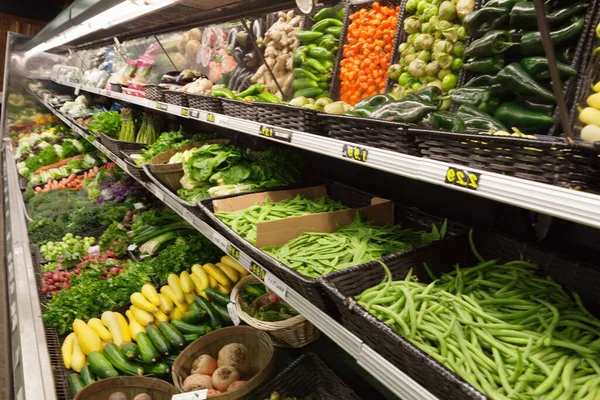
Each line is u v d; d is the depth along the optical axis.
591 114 1.02
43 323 2.36
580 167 0.81
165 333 2.17
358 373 1.88
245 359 1.97
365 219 1.90
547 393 0.96
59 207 4.07
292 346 2.06
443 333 1.13
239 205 2.13
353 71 1.95
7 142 7.27
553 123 1.15
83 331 2.18
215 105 2.32
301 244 1.70
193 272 2.57
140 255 3.02
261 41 2.64
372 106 1.54
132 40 4.72
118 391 1.94
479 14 1.35
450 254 1.54
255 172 2.45
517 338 1.09
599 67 1.11
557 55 1.20
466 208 1.92
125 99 3.65
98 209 3.80
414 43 1.65
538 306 1.18
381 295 1.27
